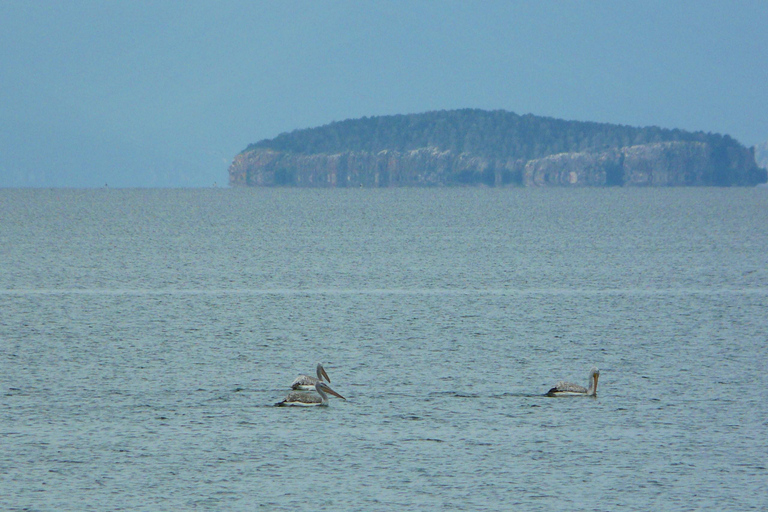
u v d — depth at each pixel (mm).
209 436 20094
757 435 20281
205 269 54625
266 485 17359
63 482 17484
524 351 29250
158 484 17391
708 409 22266
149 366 26766
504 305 39562
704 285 46750
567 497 16891
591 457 18859
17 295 42250
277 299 41312
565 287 45875
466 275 51344
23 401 22781
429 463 18484
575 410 22156
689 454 19062
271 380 25078
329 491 17094
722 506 16516
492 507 16438
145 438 19922
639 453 19109
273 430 20516
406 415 21672
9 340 30859
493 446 19516
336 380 25156
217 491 17078
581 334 32375
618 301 40781
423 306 39219
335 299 41344
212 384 24594
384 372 26094
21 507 16344
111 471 18031
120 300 40812
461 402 22828
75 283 46969
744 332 32812
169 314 36812
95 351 29031
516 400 23078
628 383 24875
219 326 33969
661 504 16594
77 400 22906
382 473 17969
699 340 31250
